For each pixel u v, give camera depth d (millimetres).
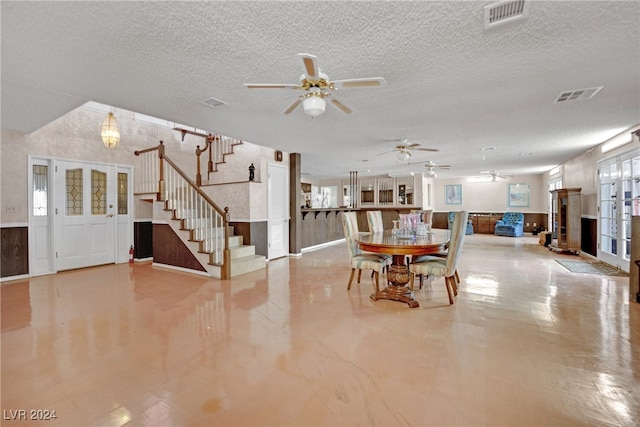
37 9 1677
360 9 1721
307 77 2137
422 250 3314
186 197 5328
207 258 4816
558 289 4016
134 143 6066
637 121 4066
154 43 2057
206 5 1671
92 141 5426
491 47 2141
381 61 2346
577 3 1670
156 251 5547
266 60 2318
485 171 10047
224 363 2172
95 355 2277
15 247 4523
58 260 5012
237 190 5828
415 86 2828
